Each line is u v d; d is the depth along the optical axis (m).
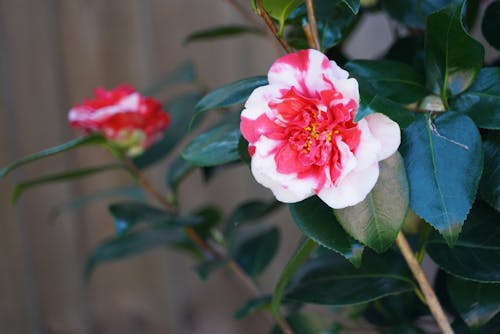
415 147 0.69
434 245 0.75
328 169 0.66
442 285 0.83
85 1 1.30
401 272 0.78
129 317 1.45
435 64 0.71
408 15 0.80
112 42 1.31
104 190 1.38
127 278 1.44
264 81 0.71
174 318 1.45
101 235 1.40
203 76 1.31
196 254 1.02
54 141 1.34
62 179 0.91
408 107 0.72
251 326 1.44
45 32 1.31
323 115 0.65
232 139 0.75
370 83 0.70
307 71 0.66
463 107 0.71
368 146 0.65
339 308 0.96
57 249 1.41
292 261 0.72
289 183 0.67
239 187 1.36
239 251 1.00
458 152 0.68
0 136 1.34
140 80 1.32
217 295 1.44
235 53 1.30
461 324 0.79
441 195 0.68
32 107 1.33
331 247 0.68
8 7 1.30
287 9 0.70
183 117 0.99
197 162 0.74
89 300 1.45
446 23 0.69
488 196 0.71
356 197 0.66
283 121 0.66
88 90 1.33
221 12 1.28
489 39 0.77
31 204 1.39
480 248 0.74
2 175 0.82
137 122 0.91
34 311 1.44
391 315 0.89
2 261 1.41
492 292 0.74
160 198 0.94
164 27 1.31
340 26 0.75
